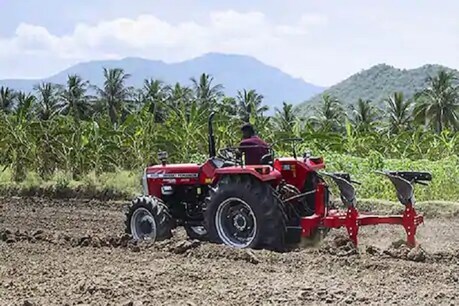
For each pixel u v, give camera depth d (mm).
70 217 13141
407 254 7965
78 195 16938
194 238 9781
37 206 15188
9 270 7562
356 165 15164
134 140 19109
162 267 7633
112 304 6105
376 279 7000
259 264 7762
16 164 19656
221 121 19016
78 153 19297
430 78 64812
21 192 17422
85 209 14578
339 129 57219
